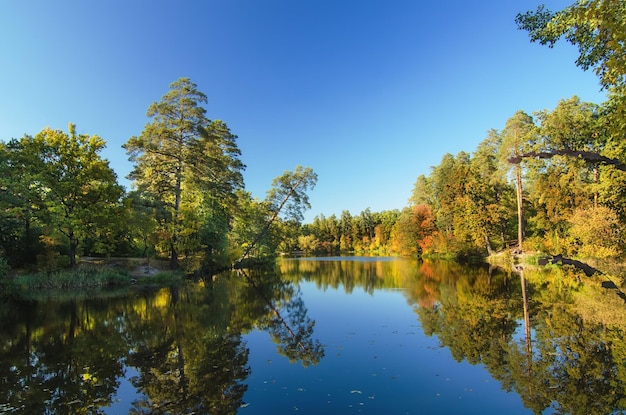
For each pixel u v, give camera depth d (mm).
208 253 32812
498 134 42500
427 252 52906
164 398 7227
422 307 15805
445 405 6773
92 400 7160
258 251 46312
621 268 22234
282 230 53906
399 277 27812
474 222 39406
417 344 10508
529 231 43812
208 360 9438
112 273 23922
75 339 11445
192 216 27891
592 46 6035
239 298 19000
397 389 7500
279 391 7465
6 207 22562
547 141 27766
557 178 31141
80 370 8812
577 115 26328
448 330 11883
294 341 11094
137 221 25359
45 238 23375
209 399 7160
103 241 27672
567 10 6199
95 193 24531
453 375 8188
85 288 22000
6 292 20281
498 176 36906
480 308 15008
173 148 27391
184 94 27297
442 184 53812
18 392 7551
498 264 34594
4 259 21469
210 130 31078
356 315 14656
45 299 18453
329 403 6902
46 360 9508
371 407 6727
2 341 11242
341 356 9594
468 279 24438
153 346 10703
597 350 9484
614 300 15727
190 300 18359
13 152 23047
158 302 17719
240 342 11062
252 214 46375
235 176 35781
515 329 11672
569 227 29219
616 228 23078
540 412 6488
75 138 24391
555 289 18844
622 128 4305
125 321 13820
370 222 101062
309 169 41875
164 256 33562
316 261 54781
